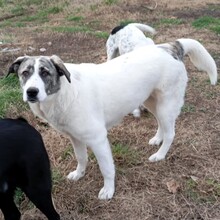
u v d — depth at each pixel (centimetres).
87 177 247
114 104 224
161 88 239
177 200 226
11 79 369
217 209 218
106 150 221
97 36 534
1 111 316
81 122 211
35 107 212
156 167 252
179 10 656
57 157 266
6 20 698
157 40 490
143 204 225
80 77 214
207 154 263
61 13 695
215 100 332
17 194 228
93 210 223
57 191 234
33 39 540
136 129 294
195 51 259
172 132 254
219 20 563
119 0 702
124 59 233
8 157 178
